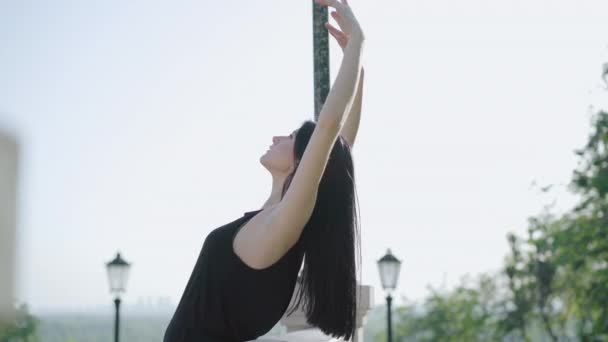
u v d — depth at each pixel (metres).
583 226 18.27
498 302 26.94
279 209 1.84
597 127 17.22
